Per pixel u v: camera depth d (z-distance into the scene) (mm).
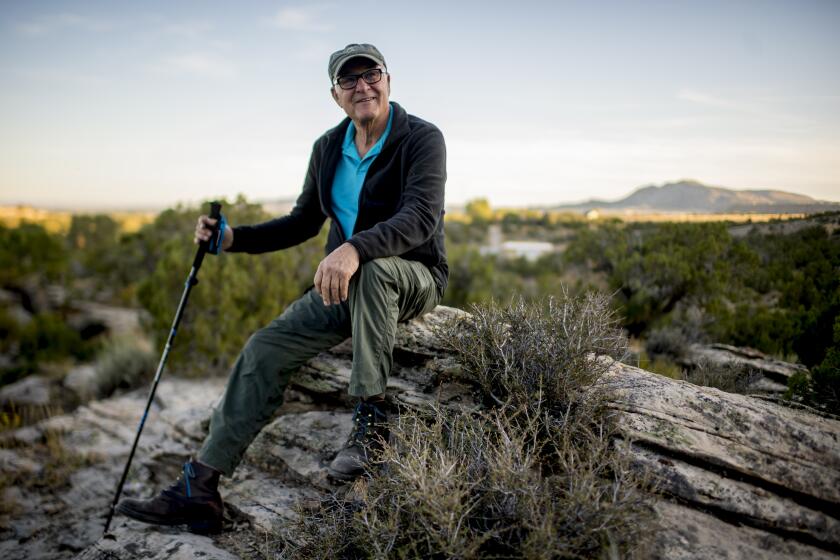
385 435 2539
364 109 2730
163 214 10789
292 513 2539
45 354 8211
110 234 21141
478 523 1837
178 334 5785
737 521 1880
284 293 6172
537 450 2109
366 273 2432
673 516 1892
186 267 6223
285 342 2730
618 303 5680
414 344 3025
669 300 5688
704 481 1969
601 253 6996
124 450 4129
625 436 2033
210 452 2566
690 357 4375
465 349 2592
